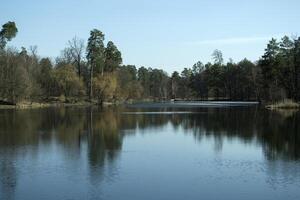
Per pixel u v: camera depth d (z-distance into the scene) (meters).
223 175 23.48
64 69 117.44
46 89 118.44
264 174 23.66
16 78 96.25
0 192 20.05
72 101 117.81
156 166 25.78
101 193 19.91
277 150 31.70
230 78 169.88
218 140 37.22
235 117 64.38
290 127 48.22
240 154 30.00
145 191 20.28
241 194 19.84
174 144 34.78
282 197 19.38
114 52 133.62
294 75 110.25
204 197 19.42
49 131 44.03
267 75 114.06
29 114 70.94
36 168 25.03
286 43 112.81
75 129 46.12
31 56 124.44
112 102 131.50
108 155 29.44
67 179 22.41
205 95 188.75
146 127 48.88
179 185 21.39
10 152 30.44
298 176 23.17
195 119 60.88
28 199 19.03
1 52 99.19
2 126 49.19
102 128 47.50
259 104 124.88
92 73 123.44
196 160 27.77
